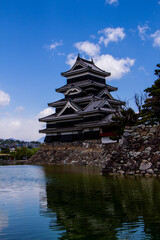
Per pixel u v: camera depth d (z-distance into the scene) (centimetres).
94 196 1398
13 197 1487
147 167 2225
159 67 3316
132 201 1240
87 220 980
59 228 914
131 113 3328
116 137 3425
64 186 1838
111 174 2445
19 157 9888
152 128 2384
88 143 5081
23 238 830
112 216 1011
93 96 5828
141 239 788
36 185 1997
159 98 3297
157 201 1224
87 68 6309
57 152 5781
